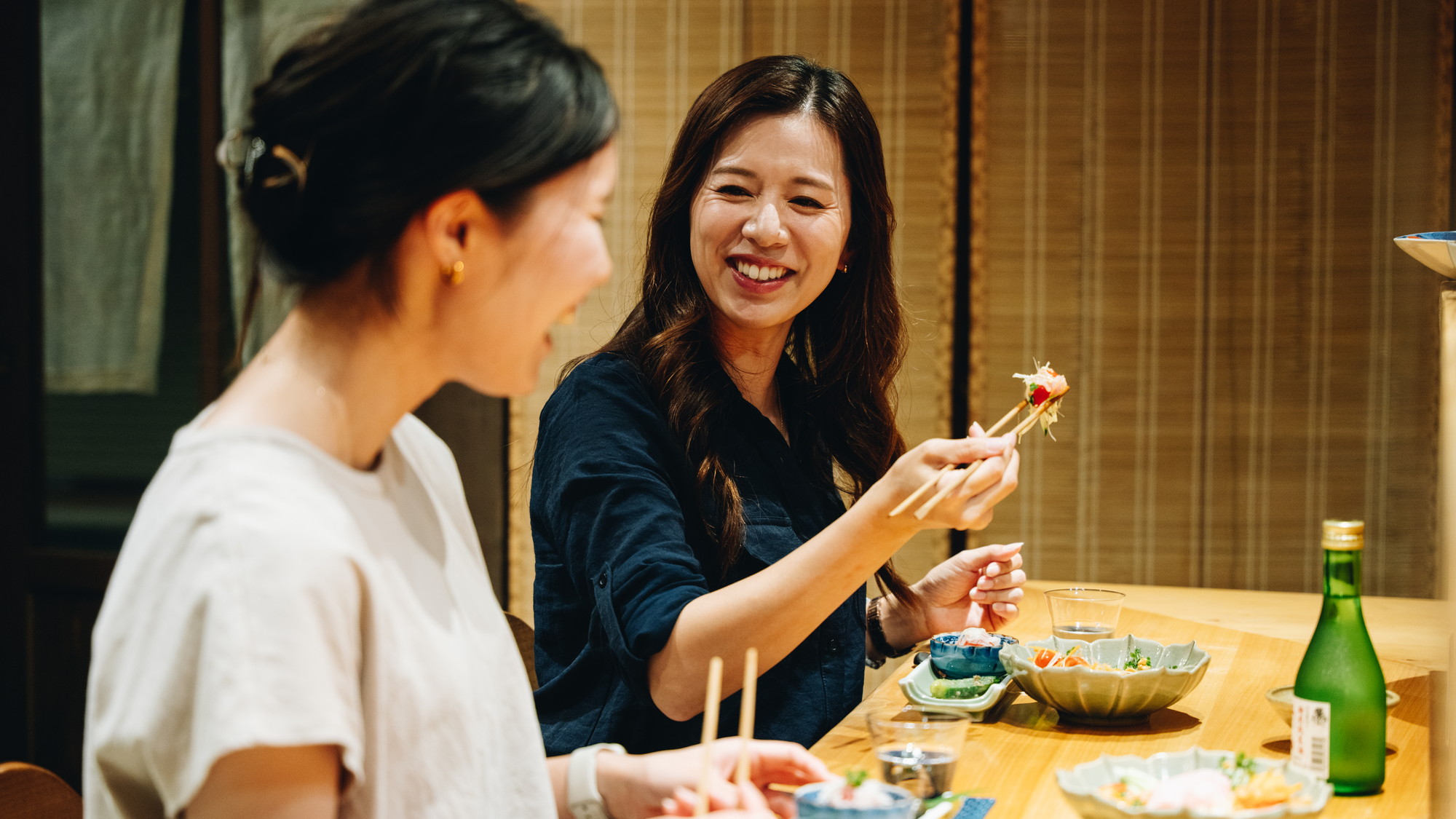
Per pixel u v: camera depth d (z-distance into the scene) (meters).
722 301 1.58
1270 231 3.29
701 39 3.48
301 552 0.74
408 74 0.79
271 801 0.72
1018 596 1.75
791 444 1.78
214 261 3.55
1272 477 3.33
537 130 0.82
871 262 1.74
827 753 1.33
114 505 3.61
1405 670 1.68
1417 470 3.24
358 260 0.82
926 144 3.39
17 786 1.10
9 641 3.58
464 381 0.91
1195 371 3.34
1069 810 1.12
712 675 0.90
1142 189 3.33
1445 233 1.18
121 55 3.54
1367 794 1.15
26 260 3.55
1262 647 1.81
